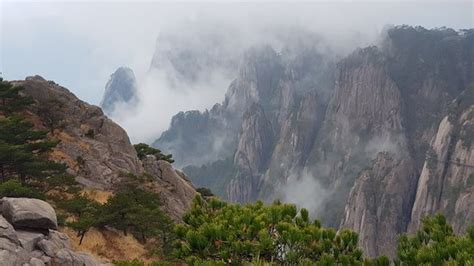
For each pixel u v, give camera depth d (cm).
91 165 6206
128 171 6888
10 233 1560
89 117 7775
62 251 1692
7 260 1424
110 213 4416
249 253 1214
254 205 1529
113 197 4594
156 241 4781
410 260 1114
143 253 4319
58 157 5928
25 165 4266
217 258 1262
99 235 4209
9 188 3356
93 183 5825
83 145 6775
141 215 4553
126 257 4016
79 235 3900
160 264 3397
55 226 1825
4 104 6116
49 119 6738
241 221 1345
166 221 4697
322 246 1238
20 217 1689
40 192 3959
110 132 7769
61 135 6700
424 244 1207
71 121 7325
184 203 7375
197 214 1471
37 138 4875
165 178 7931
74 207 4172
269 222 1346
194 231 1308
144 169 7888
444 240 1156
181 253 1295
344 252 1263
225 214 1416
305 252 1232
